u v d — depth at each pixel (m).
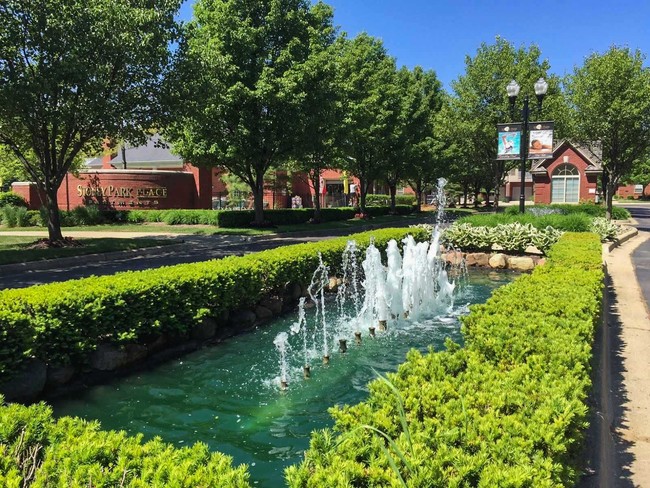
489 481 1.82
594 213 25.44
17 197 28.92
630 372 4.75
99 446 2.14
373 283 8.06
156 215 26.66
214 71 16.77
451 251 14.59
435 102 39.84
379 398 2.64
